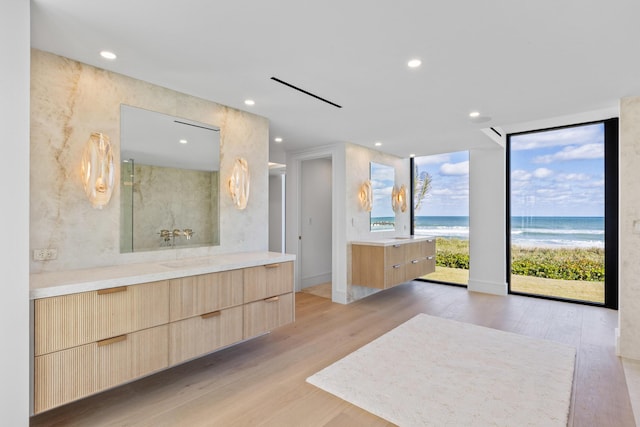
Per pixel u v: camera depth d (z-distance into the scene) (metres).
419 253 5.11
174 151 2.66
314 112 3.21
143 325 1.96
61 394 1.65
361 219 4.82
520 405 2.00
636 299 2.70
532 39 1.85
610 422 1.86
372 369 2.49
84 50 2.00
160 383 2.29
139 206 2.46
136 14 1.62
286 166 5.26
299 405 2.02
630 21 1.66
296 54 2.05
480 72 2.30
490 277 4.97
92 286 1.75
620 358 2.70
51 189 2.04
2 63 1.42
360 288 4.74
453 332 3.29
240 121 3.14
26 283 1.49
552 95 2.74
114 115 2.31
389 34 1.81
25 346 1.49
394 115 3.28
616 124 4.03
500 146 4.76
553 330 3.36
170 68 2.25
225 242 3.03
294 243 5.24
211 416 1.91
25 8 1.48
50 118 2.03
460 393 2.14
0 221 1.42
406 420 1.85
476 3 1.53
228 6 1.55
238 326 2.50
